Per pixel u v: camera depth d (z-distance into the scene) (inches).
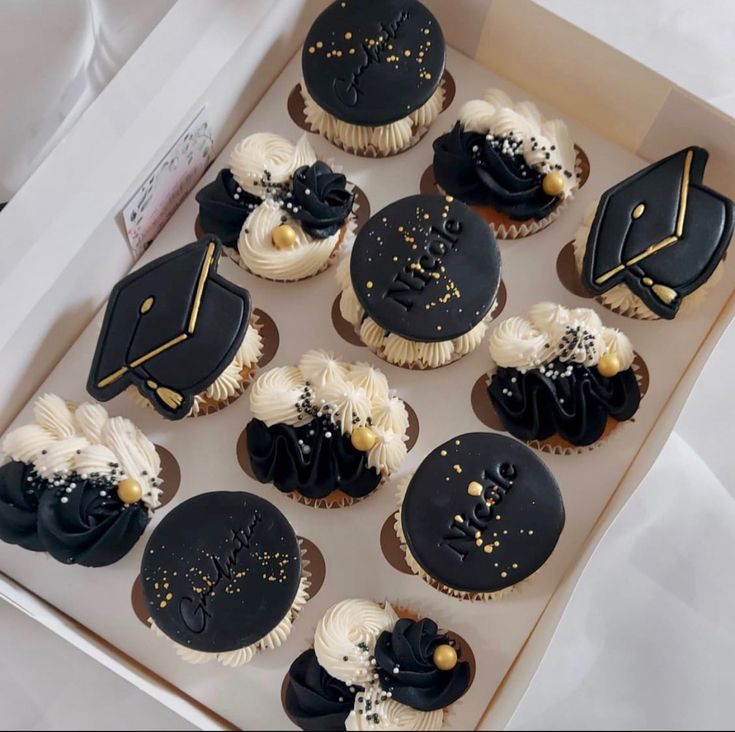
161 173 18.4
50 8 20.1
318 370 18.4
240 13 18.1
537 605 18.1
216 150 20.1
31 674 19.6
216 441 19.1
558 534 17.3
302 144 19.7
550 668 16.8
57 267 16.9
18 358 17.8
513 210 19.4
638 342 19.3
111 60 20.5
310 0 19.9
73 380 19.1
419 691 17.0
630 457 18.8
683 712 16.9
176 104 17.4
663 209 18.3
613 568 17.0
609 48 18.1
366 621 17.4
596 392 18.4
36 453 17.8
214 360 17.6
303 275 19.5
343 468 18.1
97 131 17.3
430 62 19.1
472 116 19.4
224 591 17.2
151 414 19.2
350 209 19.5
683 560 16.9
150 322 17.8
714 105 17.7
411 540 17.3
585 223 19.3
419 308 18.0
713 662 16.9
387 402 18.3
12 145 20.3
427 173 20.3
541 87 20.2
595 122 20.1
